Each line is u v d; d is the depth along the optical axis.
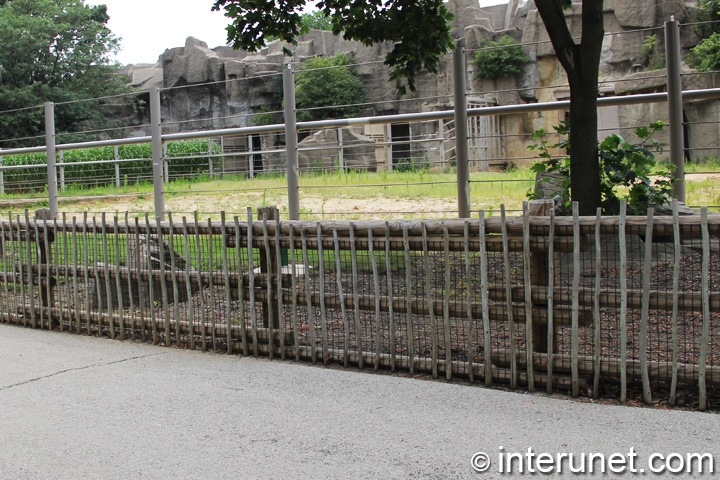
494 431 4.48
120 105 44.50
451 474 3.94
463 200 9.09
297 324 6.37
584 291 5.01
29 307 8.32
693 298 4.70
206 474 4.10
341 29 9.06
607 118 24.31
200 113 43.53
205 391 5.56
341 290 5.99
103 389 5.74
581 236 5.10
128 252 7.32
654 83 24.11
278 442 4.49
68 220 12.58
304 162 24.56
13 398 5.64
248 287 6.60
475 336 6.41
